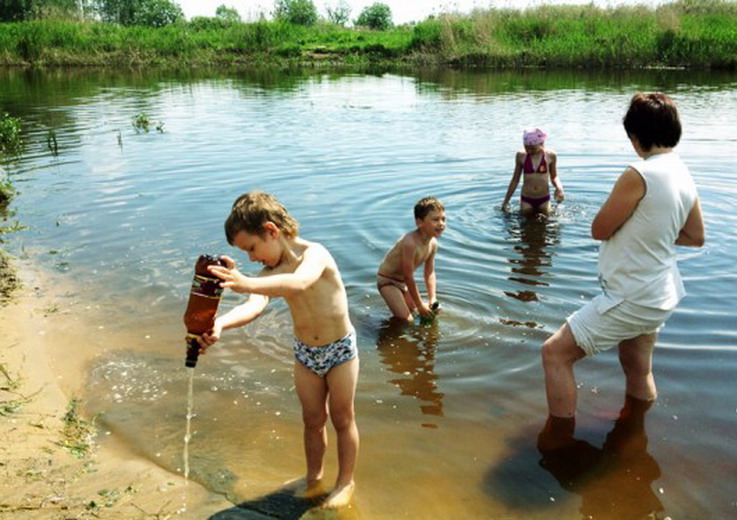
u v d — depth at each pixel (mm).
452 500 3328
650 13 30141
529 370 4609
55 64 33000
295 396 4336
